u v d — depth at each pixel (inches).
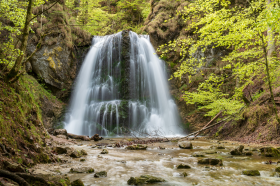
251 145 354.9
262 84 498.9
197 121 701.9
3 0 253.6
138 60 828.6
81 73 813.2
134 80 802.8
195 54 765.3
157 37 887.7
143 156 271.3
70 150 272.5
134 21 1196.5
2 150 149.3
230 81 644.7
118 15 1170.0
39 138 234.7
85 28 1027.3
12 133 177.9
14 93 231.1
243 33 227.3
